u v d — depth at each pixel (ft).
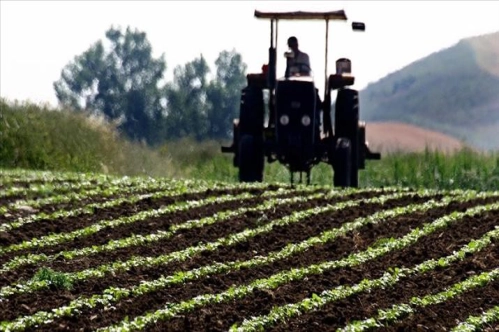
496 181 195.11
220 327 95.09
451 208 140.87
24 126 209.97
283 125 171.01
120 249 123.13
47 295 104.42
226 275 112.37
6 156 204.54
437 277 110.01
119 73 638.12
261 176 173.37
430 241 124.47
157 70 639.76
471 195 150.20
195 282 109.50
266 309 99.60
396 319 96.89
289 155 171.73
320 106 175.42
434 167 200.03
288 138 170.81
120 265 114.93
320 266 113.80
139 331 93.86
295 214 138.10
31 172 176.24
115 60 639.35
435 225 130.52
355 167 178.60
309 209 142.31
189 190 155.63
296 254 120.47
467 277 108.99
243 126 174.70
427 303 100.94
